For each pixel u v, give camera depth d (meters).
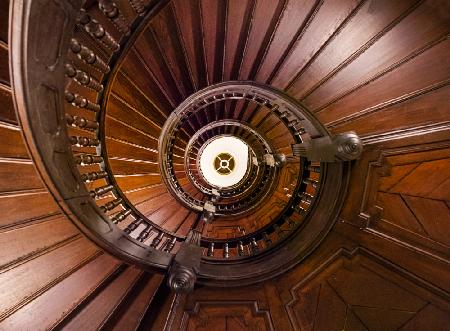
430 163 1.84
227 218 5.57
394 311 1.99
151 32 2.71
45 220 1.87
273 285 2.59
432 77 1.81
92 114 2.48
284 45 2.71
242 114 5.69
